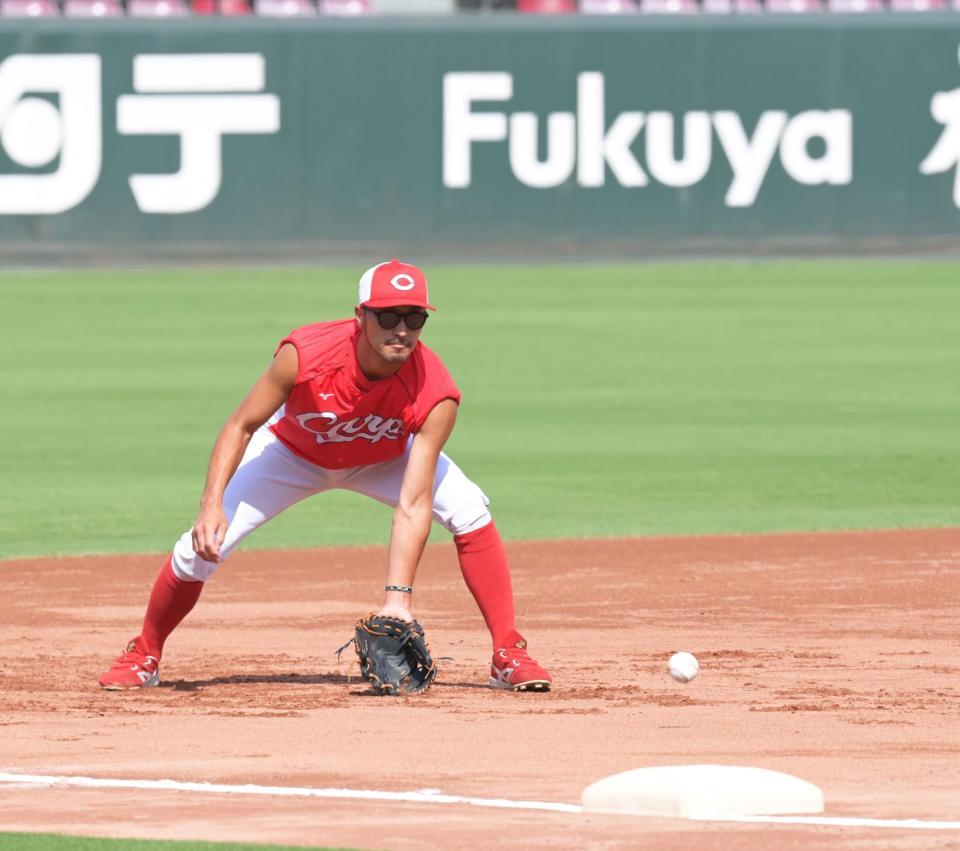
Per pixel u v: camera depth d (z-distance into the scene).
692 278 109.69
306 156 113.50
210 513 25.55
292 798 20.20
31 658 29.94
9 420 63.31
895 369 76.88
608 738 23.42
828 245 118.62
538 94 115.31
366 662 26.45
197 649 30.95
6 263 111.31
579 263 116.00
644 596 36.03
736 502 48.88
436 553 41.81
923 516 46.81
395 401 25.80
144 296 99.94
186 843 18.22
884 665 28.95
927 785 20.78
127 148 111.69
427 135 114.69
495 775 21.31
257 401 25.70
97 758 22.28
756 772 20.03
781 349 82.94
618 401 68.38
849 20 117.12
